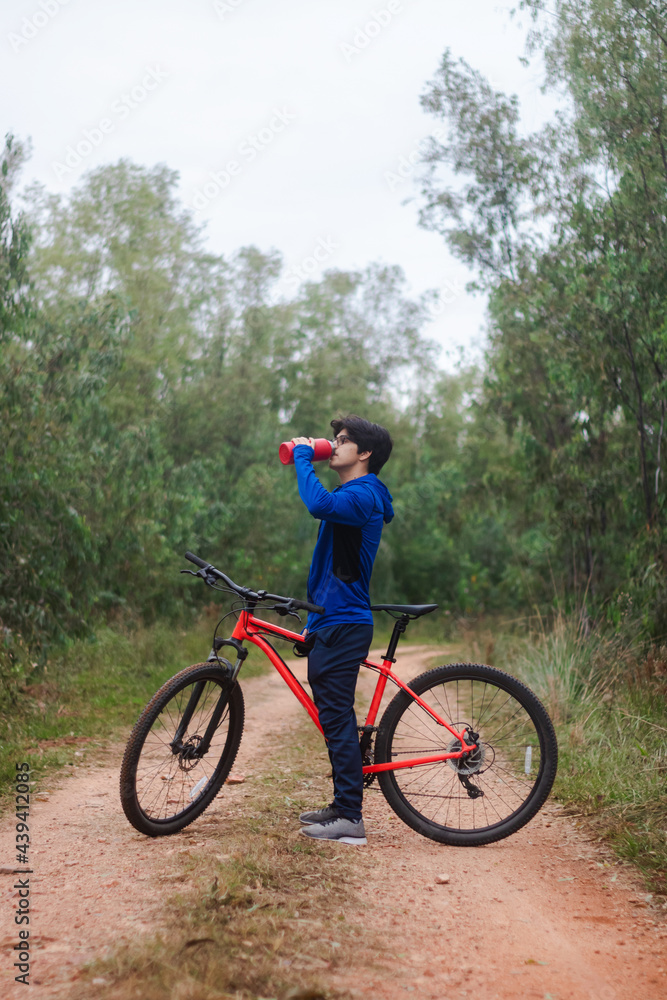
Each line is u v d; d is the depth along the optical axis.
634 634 6.89
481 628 17.23
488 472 14.28
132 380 16.03
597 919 2.68
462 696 3.67
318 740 5.85
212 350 20.02
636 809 3.72
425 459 28.30
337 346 24.39
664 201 7.27
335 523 3.51
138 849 3.21
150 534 12.71
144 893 2.70
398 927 2.55
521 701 3.62
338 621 3.45
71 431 10.60
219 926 2.40
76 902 2.62
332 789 4.32
